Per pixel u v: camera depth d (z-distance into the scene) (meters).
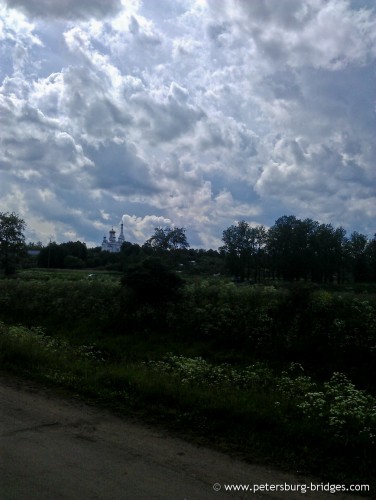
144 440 5.60
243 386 10.59
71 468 4.64
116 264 68.44
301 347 14.55
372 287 28.05
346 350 13.95
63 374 8.45
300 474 4.92
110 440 5.52
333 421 6.12
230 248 70.12
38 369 8.78
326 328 14.91
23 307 21.23
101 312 19.16
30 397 7.16
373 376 12.87
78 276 30.39
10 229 52.56
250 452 5.42
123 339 16.95
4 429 5.67
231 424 6.21
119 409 6.75
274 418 6.26
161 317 17.92
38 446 5.17
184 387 7.71
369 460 5.24
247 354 15.06
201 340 16.31
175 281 18.92
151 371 9.68
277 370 13.77
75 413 6.50
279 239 70.56
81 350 14.88
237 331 16.02
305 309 15.92
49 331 18.67
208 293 18.62
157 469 4.77
